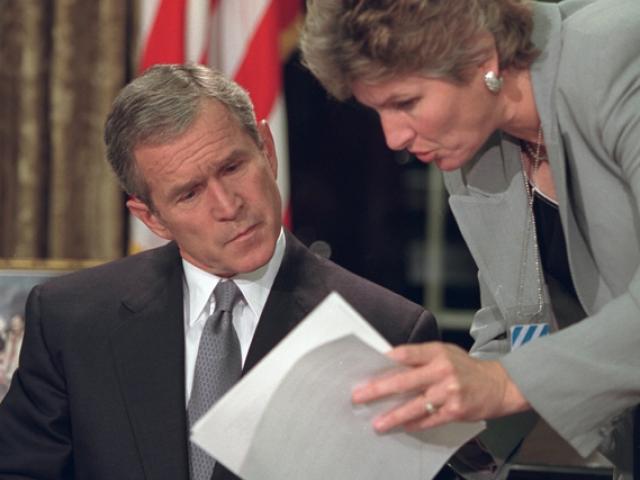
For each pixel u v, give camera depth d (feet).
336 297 7.05
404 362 7.14
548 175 9.58
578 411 7.46
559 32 8.46
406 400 7.52
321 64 7.97
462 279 24.91
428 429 7.82
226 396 7.36
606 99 8.08
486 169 9.81
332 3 7.79
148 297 9.80
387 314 9.50
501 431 9.49
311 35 7.96
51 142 18.06
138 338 9.61
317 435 7.71
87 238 18.16
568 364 7.41
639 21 8.15
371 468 7.92
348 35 7.72
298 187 21.81
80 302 9.90
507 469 9.55
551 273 9.93
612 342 7.45
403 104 7.93
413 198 22.82
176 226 9.09
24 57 17.85
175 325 9.63
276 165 9.64
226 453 7.53
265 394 7.41
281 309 9.53
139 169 9.02
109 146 9.23
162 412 9.34
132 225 17.40
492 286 9.91
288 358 7.25
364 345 7.13
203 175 8.82
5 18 17.81
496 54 8.02
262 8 16.85
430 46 7.60
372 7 7.59
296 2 19.53
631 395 7.51
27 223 18.13
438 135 8.04
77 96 17.90
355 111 21.62
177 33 16.29
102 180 18.04
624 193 8.41
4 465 9.65
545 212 9.69
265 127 9.54
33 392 9.81
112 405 9.45
